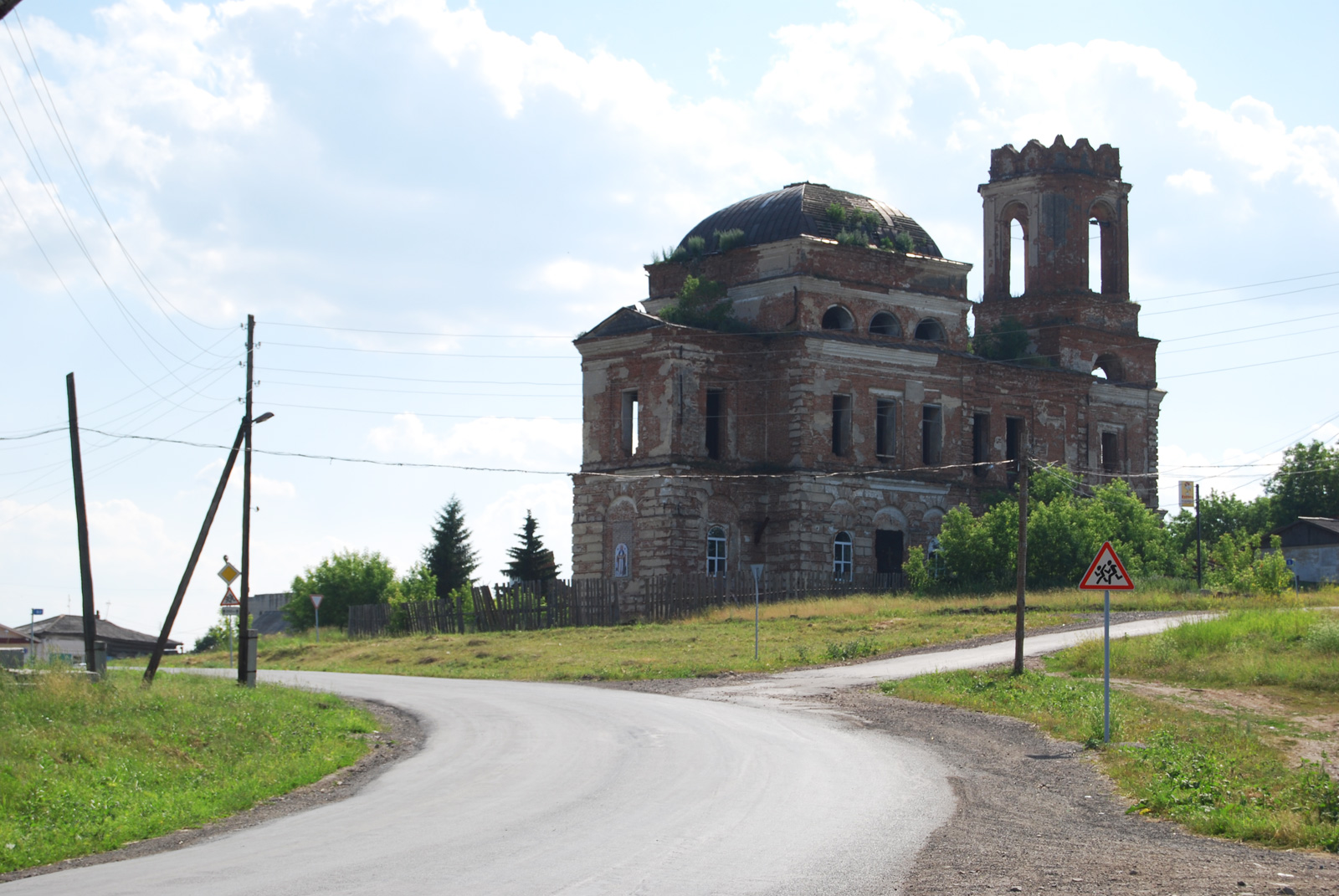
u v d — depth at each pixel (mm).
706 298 58719
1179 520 91188
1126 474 69188
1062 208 67875
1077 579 54562
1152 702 27625
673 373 54906
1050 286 67625
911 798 15352
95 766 18609
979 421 63625
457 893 10469
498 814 14586
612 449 56844
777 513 56219
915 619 46625
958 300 61906
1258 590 52688
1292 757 22078
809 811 14344
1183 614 45969
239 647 32844
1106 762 19094
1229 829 13758
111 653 88000
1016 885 10734
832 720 24344
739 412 57031
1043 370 64875
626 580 55500
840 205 59875
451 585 84438
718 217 62469
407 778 18312
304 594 77688
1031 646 38500
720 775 17172
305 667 48406
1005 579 54375
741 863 11578
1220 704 28156
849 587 56094
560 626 53281
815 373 56688
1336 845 12961
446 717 26734
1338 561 72438
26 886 11836
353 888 10812
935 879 10938
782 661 37969
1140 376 70188
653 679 35406
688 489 54625
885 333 60281
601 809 14641
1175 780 16344
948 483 60500
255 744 21875
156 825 15305
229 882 11297
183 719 22422
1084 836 13336
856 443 57844
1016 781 17266
